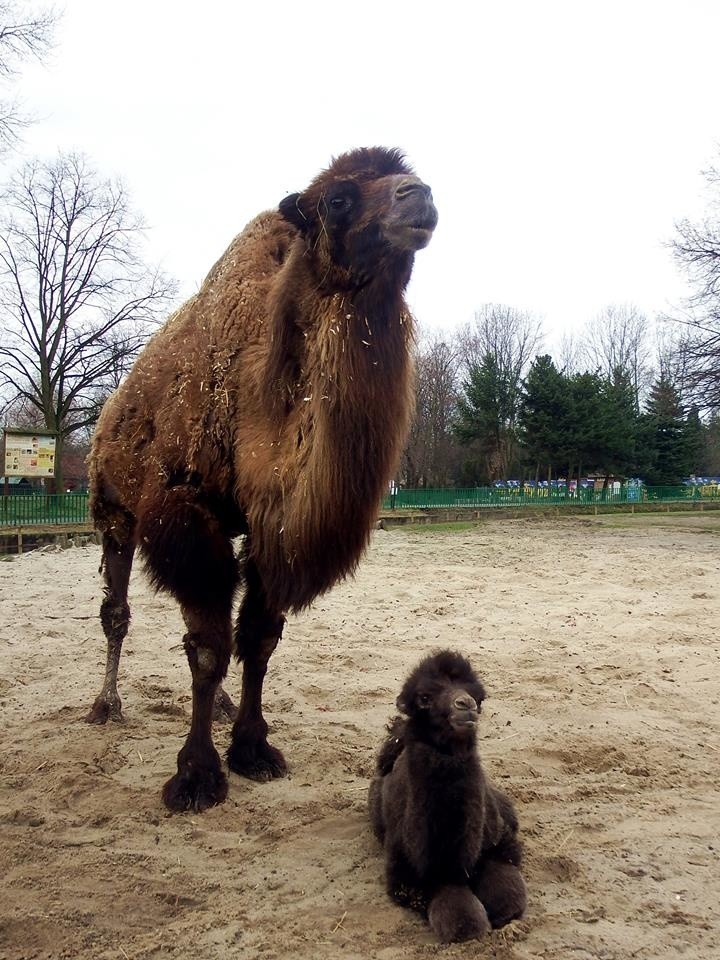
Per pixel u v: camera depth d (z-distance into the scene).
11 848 3.91
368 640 8.80
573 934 3.21
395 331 4.25
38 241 35.31
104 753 5.23
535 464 51.09
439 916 3.18
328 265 4.25
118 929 3.30
